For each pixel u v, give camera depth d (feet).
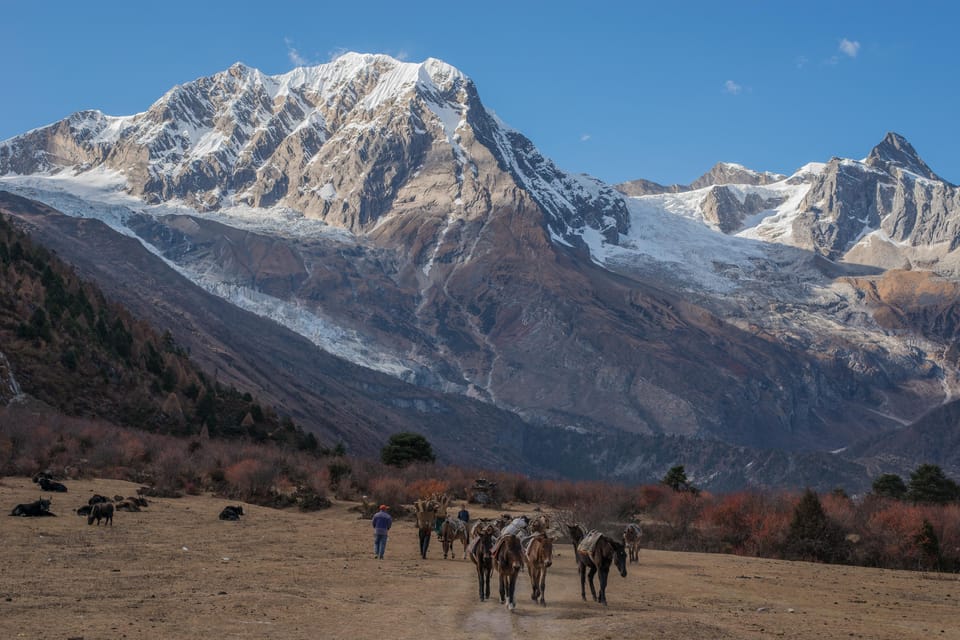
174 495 208.13
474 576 105.81
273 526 161.58
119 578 86.99
